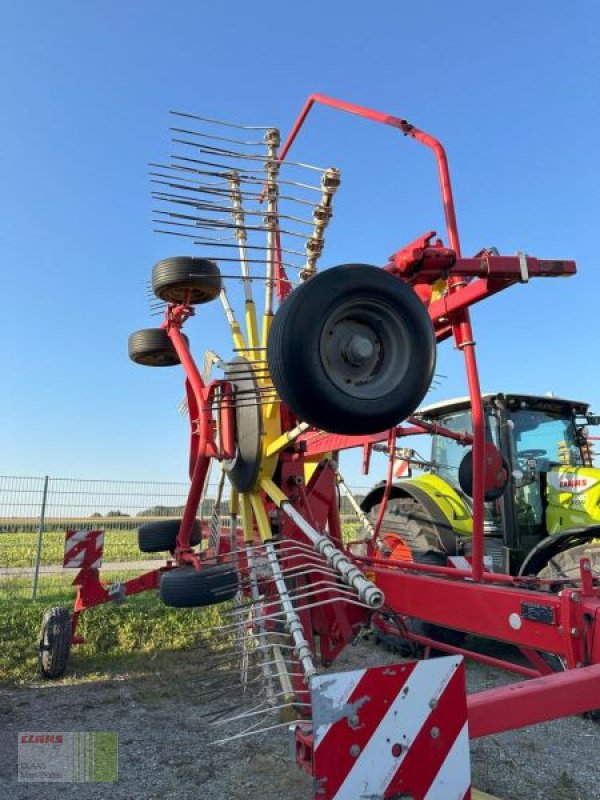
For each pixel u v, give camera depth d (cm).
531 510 582
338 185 344
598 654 224
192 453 445
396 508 626
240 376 380
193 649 561
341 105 350
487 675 498
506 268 268
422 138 310
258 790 312
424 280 279
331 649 352
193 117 309
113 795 312
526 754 354
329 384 240
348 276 245
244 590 377
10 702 446
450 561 438
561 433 631
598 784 319
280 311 246
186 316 409
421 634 509
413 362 254
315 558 321
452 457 644
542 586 306
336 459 479
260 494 385
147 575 514
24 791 318
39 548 979
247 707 316
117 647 573
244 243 349
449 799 160
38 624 641
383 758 155
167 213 290
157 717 412
